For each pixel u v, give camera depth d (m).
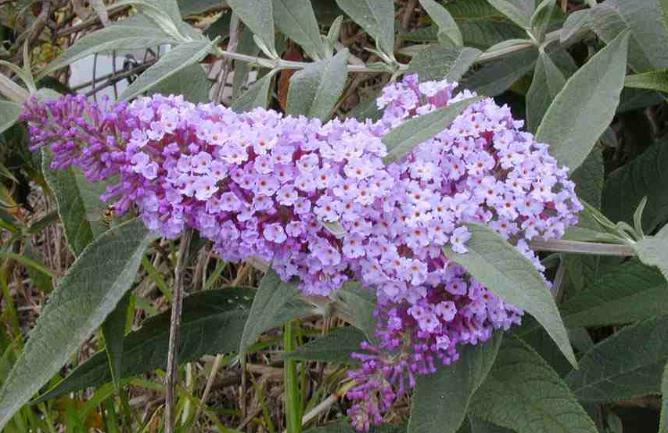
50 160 0.30
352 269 0.26
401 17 0.49
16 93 0.34
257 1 0.35
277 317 0.34
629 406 0.37
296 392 0.38
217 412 0.46
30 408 0.41
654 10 0.32
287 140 0.25
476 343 0.26
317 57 0.35
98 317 0.27
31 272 0.50
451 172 0.26
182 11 0.44
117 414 0.47
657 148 0.36
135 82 0.31
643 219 0.36
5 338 0.44
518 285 0.22
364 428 0.25
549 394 0.27
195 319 0.34
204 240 0.31
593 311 0.30
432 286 0.26
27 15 0.51
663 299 0.30
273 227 0.24
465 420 0.33
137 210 0.30
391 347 0.26
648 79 0.30
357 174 0.24
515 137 0.27
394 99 0.29
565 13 0.41
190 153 0.25
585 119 0.29
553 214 0.27
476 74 0.41
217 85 0.46
